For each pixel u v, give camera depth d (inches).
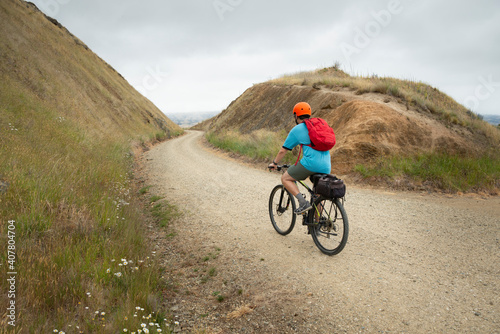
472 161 339.3
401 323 101.7
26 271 113.4
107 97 1277.1
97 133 718.5
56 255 130.4
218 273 149.5
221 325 109.7
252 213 242.1
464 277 128.6
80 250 144.3
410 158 353.1
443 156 353.7
